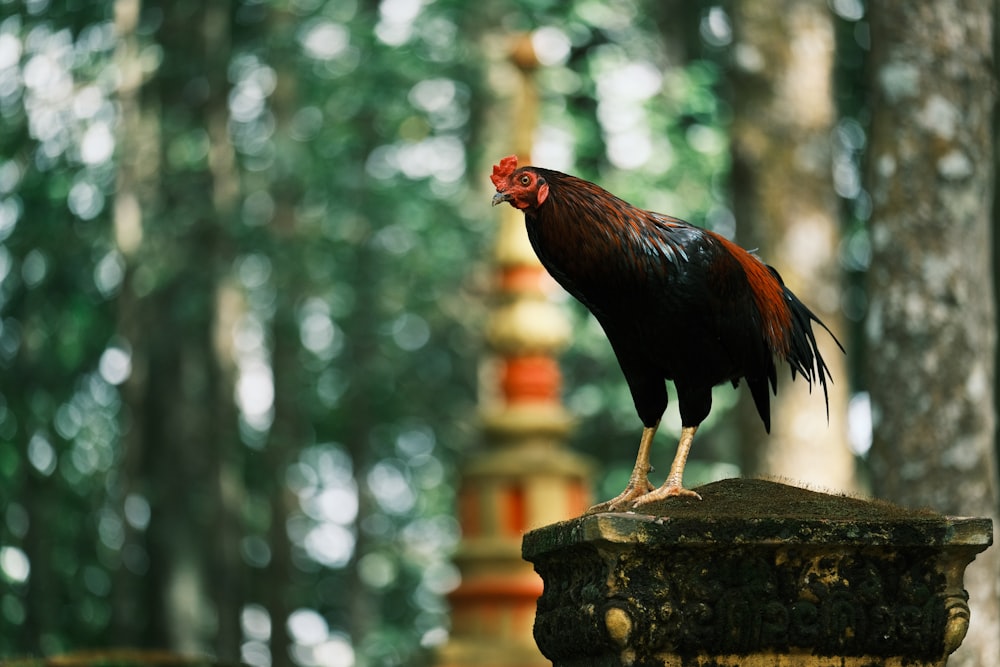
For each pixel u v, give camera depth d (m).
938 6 10.09
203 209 22.03
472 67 22.30
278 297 23.31
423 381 26.55
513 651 16.30
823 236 13.66
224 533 22.56
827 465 13.22
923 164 10.03
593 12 20.89
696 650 5.70
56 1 20.38
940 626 5.80
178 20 21.77
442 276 23.84
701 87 20.25
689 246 5.93
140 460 21.33
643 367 6.16
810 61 13.77
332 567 29.19
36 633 20.52
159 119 22.12
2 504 20.66
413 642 25.92
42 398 21.59
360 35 22.31
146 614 23.39
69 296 22.23
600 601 5.67
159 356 23.61
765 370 6.24
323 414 26.70
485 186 23.09
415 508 29.03
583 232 5.83
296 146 22.28
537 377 17.20
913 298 9.98
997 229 13.90
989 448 9.95
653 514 5.79
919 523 5.78
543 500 16.78
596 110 21.97
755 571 5.71
